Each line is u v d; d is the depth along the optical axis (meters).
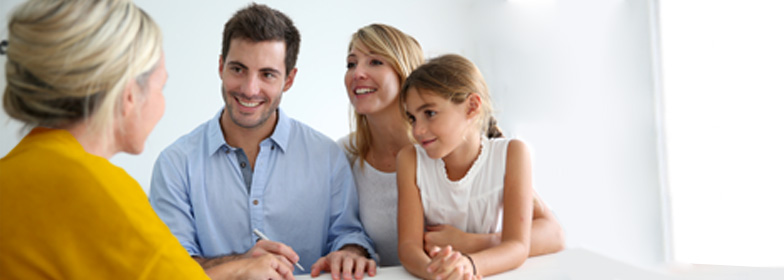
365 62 1.29
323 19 3.51
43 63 0.65
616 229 2.63
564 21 3.02
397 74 1.30
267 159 1.33
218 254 1.30
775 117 2.02
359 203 1.39
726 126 2.18
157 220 0.71
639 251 2.47
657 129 2.47
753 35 2.09
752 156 2.09
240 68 1.21
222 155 1.32
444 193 1.14
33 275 0.63
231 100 1.23
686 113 2.35
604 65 2.75
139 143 0.76
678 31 2.38
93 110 0.69
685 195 2.33
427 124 1.04
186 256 0.71
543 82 3.13
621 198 2.62
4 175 0.65
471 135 1.11
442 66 1.06
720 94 2.21
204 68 3.23
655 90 2.48
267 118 1.26
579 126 2.91
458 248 1.06
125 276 0.65
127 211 0.67
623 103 2.63
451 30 3.78
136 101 0.72
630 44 2.60
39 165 0.65
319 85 3.49
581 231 2.77
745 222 2.11
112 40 0.67
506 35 3.46
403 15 3.69
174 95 3.17
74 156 0.67
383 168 1.37
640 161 2.54
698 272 0.77
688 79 2.34
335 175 1.37
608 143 2.69
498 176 1.11
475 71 1.10
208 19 3.24
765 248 2.05
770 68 2.04
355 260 1.02
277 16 1.24
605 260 0.90
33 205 0.64
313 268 1.03
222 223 1.31
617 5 2.66
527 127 3.23
